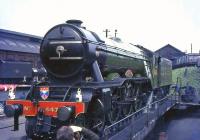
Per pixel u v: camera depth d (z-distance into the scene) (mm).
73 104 7906
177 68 27969
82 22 9891
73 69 9008
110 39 11875
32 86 8922
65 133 4066
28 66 24797
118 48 11586
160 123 16422
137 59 14141
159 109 15227
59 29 9234
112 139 8352
